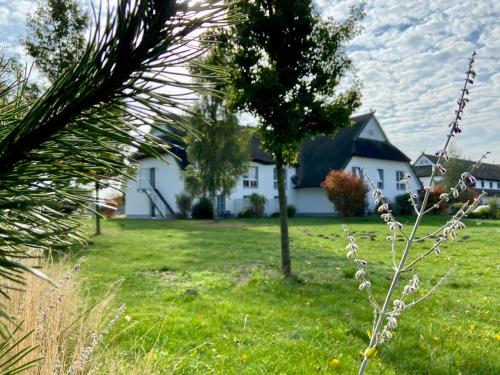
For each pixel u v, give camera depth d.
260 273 8.40
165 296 6.23
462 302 6.49
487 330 5.12
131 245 13.02
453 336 4.85
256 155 32.78
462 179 2.28
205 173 24.41
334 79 7.72
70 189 0.85
